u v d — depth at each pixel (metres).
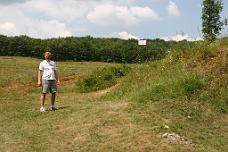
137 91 16.80
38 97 21.11
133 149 11.59
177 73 17.14
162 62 19.84
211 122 13.83
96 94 21.27
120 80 22.33
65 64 62.12
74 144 12.14
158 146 11.67
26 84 28.33
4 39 74.88
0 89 25.30
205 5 23.30
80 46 75.75
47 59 16.31
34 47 75.38
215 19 23.25
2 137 12.98
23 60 65.50
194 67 17.41
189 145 11.88
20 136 13.05
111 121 13.34
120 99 17.30
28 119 15.13
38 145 12.27
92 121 13.57
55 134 13.02
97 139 12.27
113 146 11.80
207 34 23.19
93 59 75.88
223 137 12.82
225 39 19.62
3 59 64.12
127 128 12.73
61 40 77.25
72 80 30.22
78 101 18.92
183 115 13.95
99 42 78.62
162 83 16.30
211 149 11.77
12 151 11.88
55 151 11.80
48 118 14.92
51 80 16.22
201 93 15.50
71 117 14.50
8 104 18.67
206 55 17.97
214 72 16.69
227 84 16.05
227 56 17.47
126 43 75.38
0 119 15.33
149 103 14.85
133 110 14.23
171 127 12.82
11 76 34.19
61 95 21.86
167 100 15.01
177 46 20.23
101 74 24.19
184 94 15.42
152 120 13.25
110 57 74.50
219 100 15.21
